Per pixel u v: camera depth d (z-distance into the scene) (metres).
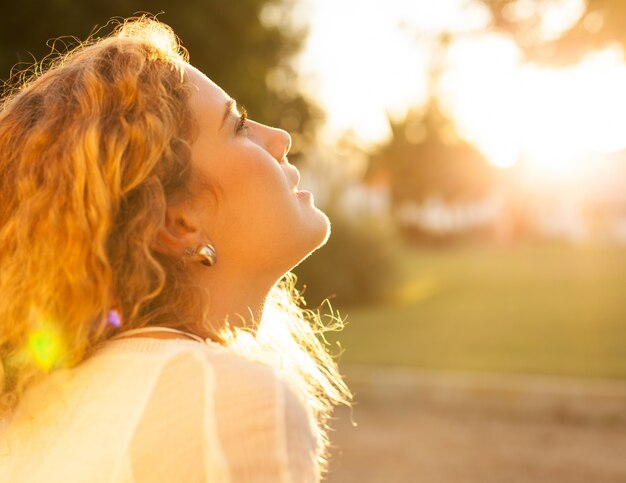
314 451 0.93
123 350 1.02
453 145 46.28
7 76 7.75
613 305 13.95
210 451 0.88
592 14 10.96
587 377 7.46
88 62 1.15
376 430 6.49
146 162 1.07
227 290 1.17
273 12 10.94
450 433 6.35
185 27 8.80
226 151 1.15
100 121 1.07
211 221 1.14
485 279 21.34
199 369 0.94
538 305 14.51
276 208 1.16
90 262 1.03
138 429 0.93
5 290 1.06
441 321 12.73
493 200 50.56
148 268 1.08
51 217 1.04
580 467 5.41
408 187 44.66
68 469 0.95
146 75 1.12
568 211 48.72
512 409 7.00
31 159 1.09
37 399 1.05
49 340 1.06
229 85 9.84
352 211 17.05
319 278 15.26
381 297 16.08
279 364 1.11
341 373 7.77
